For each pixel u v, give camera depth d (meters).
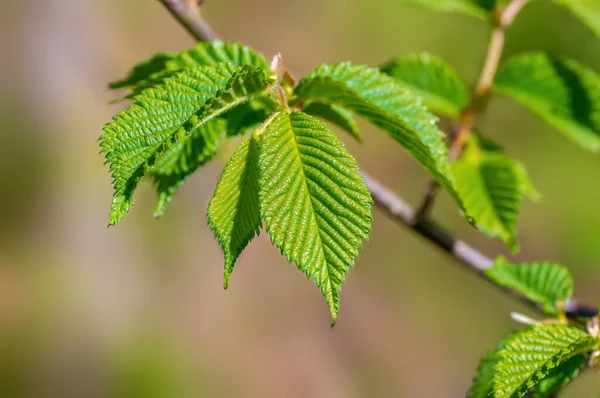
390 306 8.73
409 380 8.37
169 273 8.11
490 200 2.65
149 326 7.85
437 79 2.88
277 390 8.00
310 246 1.48
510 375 1.76
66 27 8.65
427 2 2.99
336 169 1.52
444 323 8.70
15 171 8.00
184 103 1.57
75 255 7.92
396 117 1.76
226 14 10.09
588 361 2.00
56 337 7.60
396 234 9.08
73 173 8.27
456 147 2.82
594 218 8.45
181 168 1.93
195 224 8.31
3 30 8.18
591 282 8.34
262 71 1.62
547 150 8.73
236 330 8.22
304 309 8.65
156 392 7.45
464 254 2.79
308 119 1.59
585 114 2.83
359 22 9.89
